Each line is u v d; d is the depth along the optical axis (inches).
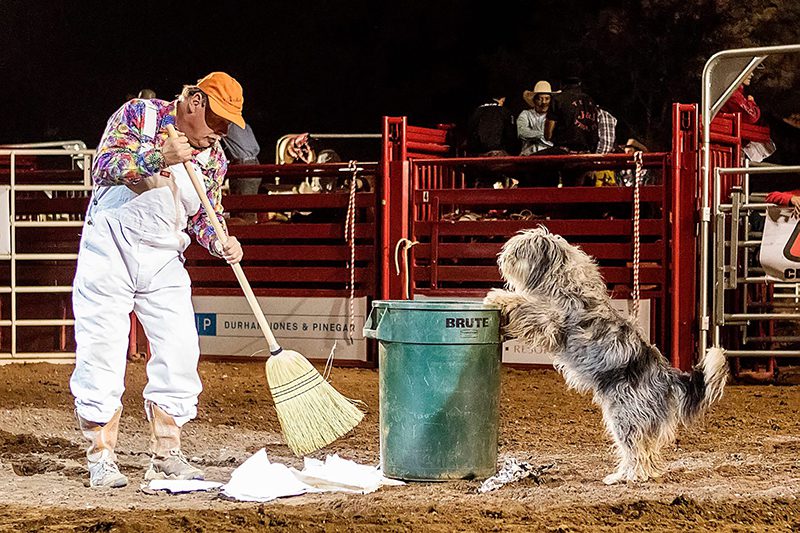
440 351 306.0
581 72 1194.0
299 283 600.4
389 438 312.0
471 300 327.3
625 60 1184.8
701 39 1155.9
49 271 625.0
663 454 357.1
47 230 621.6
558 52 1203.2
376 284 583.2
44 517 260.8
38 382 525.0
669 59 1171.9
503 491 296.4
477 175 634.8
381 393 316.5
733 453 358.9
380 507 272.5
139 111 293.1
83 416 300.5
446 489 299.4
